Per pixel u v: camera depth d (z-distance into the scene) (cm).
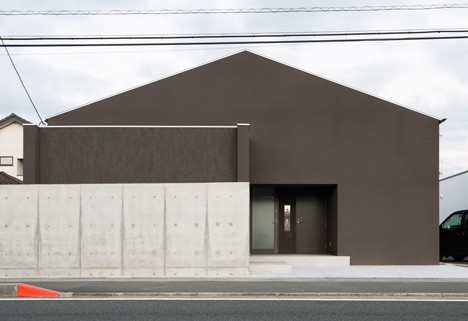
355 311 786
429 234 1464
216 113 1508
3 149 2827
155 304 842
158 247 1188
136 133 1385
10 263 1178
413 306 829
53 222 1188
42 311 786
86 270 1181
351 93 1503
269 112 1506
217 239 1192
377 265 1449
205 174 1383
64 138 1375
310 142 1495
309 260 1452
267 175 1488
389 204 1471
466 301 877
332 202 1529
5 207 1190
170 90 1517
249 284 1048
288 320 723
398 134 1491
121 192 1198
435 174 1481
